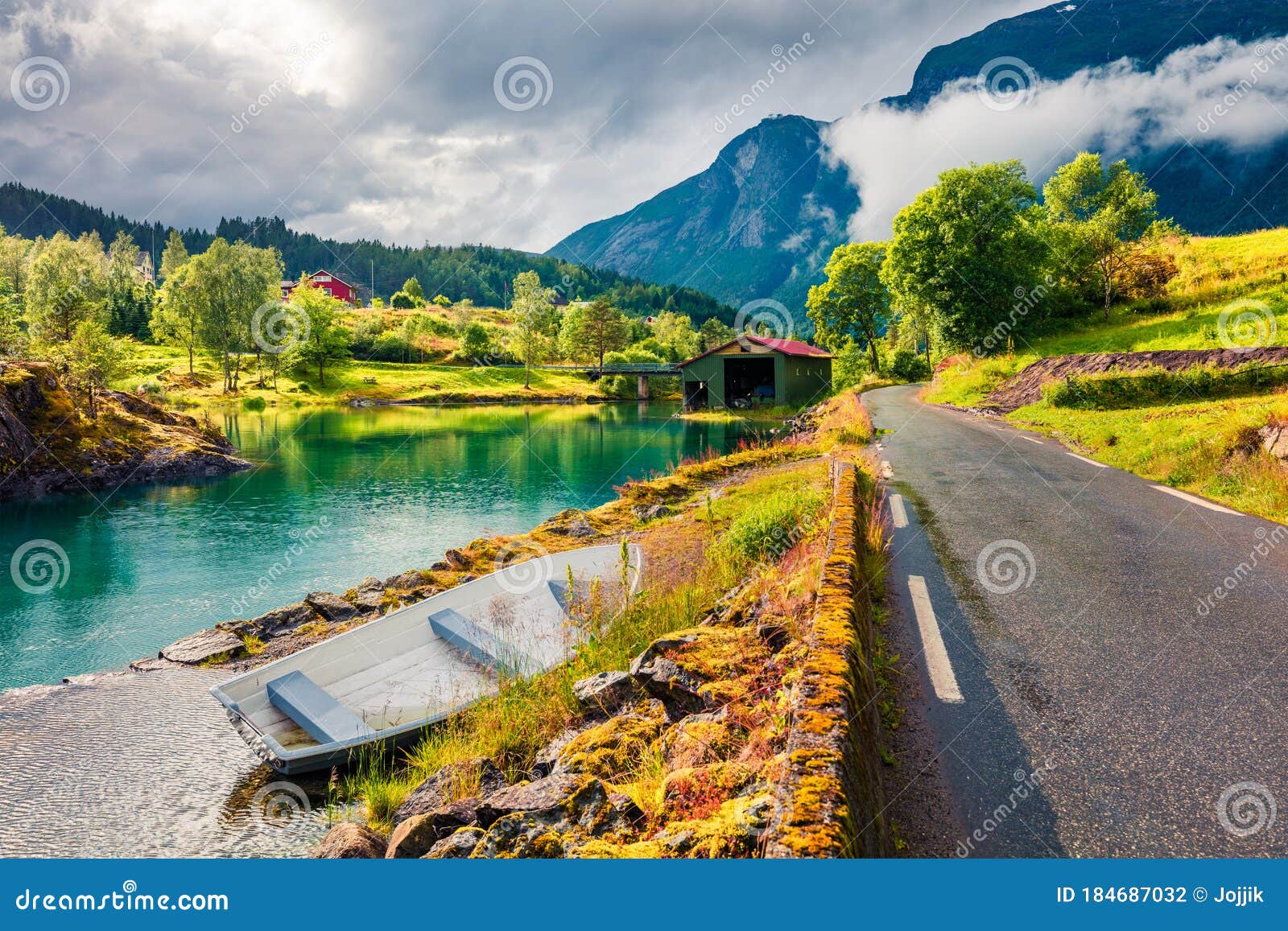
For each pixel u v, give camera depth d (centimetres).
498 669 785
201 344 8088
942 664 524
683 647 611
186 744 760
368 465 3431
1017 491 1188
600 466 3338
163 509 2408
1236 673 495
